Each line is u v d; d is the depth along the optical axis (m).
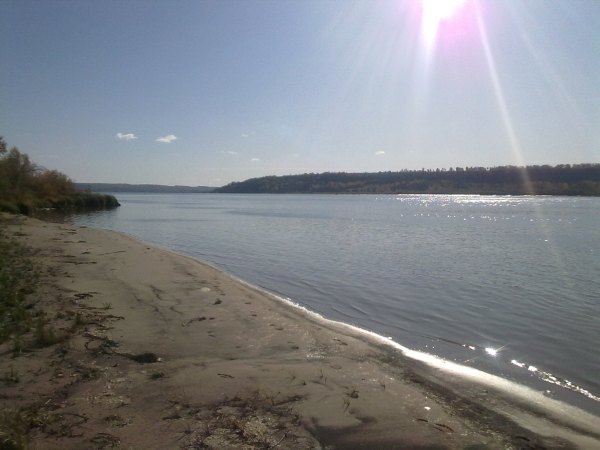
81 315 8.95
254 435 4.82
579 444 5.12
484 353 8.61
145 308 10.00
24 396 5.45
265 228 38.78
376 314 11.42
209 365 6.87
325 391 6.09
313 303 12.48
